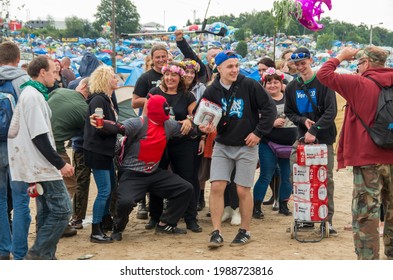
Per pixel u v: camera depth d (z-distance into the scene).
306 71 7.22
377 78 5.59
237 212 8.02
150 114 6.93
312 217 7.08
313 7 7.34
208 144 8.08
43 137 5.54
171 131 7.12
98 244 6.98
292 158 7.57
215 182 6.77
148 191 7.24
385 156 5.56
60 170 5.61
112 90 7.02
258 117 6.85
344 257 6.39
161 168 7.48
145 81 7.98
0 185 6.21
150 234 7.49
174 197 7.25
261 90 6.70
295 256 6.42
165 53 7.96
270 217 8.43
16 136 5.66
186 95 7.48
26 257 5.80
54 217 5.78
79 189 7.53
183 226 7.93
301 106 7.32
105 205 7.05
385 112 5.46
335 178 11.84
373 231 5.62
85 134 6.84
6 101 6.07
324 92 7.16
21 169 5.64
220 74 6.74
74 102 7.23
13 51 6.31
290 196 9.00
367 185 5.61
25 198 6.00
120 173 7.22
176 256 6.45
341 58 5.72
